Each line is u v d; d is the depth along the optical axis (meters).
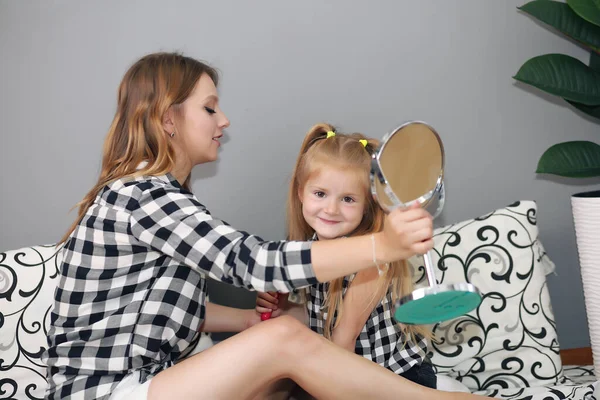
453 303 0.95
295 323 1.12
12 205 1.77
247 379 1.08
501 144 1.88
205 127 1.34
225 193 1.80
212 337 1.86
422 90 1.84
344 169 1.30
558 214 1.92
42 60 1.72
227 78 1.76
